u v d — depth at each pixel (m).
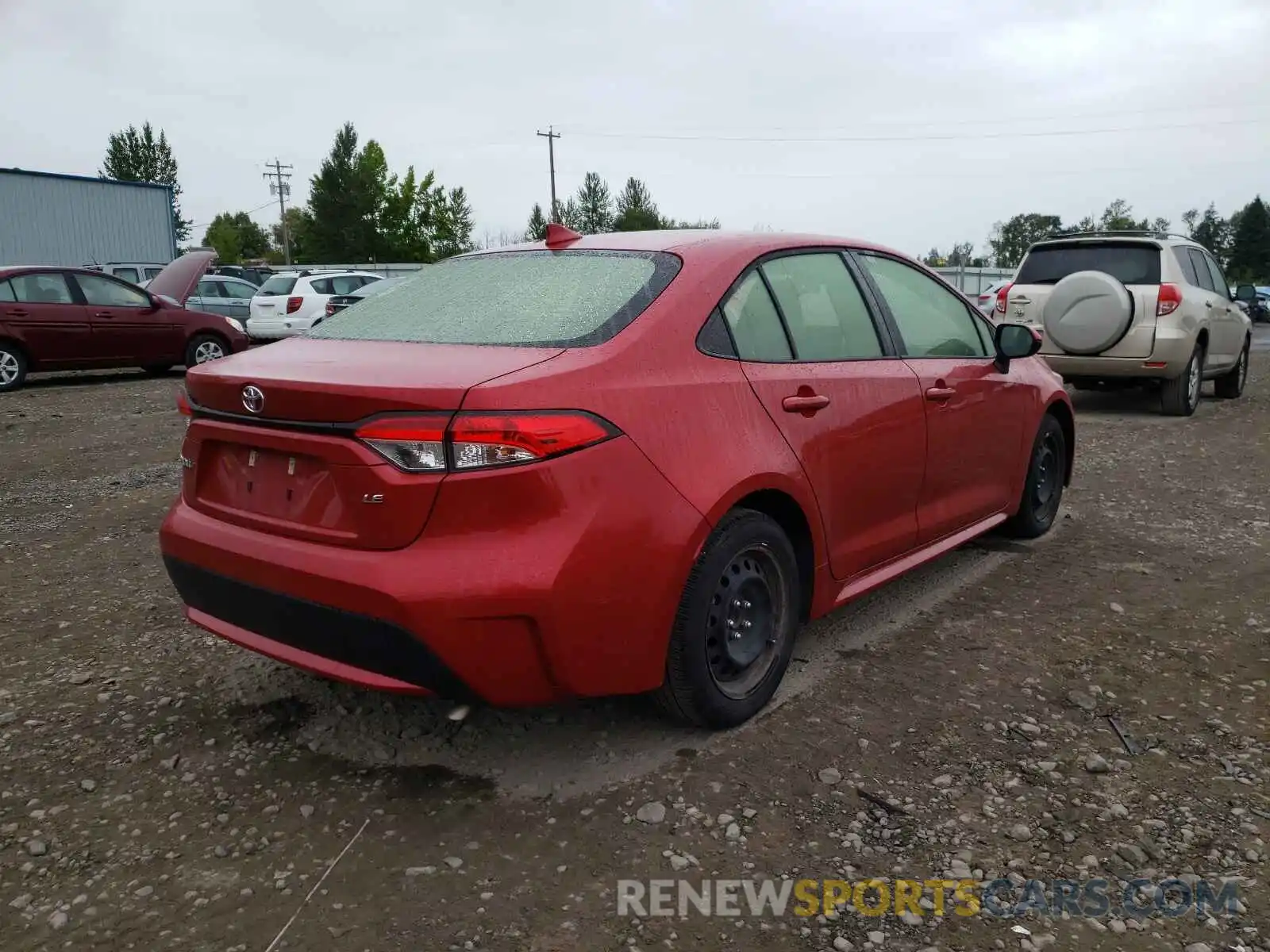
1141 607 4.25
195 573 3.02
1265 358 18.50
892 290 4.08
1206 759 3.00
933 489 4.09
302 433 2.70
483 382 2.54
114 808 2.82
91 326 13.32
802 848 2.58
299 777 2.97
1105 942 2.23
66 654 3.91
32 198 26.62
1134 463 7.36
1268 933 2.26
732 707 3.12
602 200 67.69
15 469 7.57
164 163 79.69
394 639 2.55
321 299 19.53
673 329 2.99
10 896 2.43
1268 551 5.04
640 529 2.71
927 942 2.24
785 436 3.21
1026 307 9.91
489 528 2.53
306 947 2.24
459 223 67.38
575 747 3.10
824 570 3.46
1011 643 3.87
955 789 2.84
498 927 2.30
